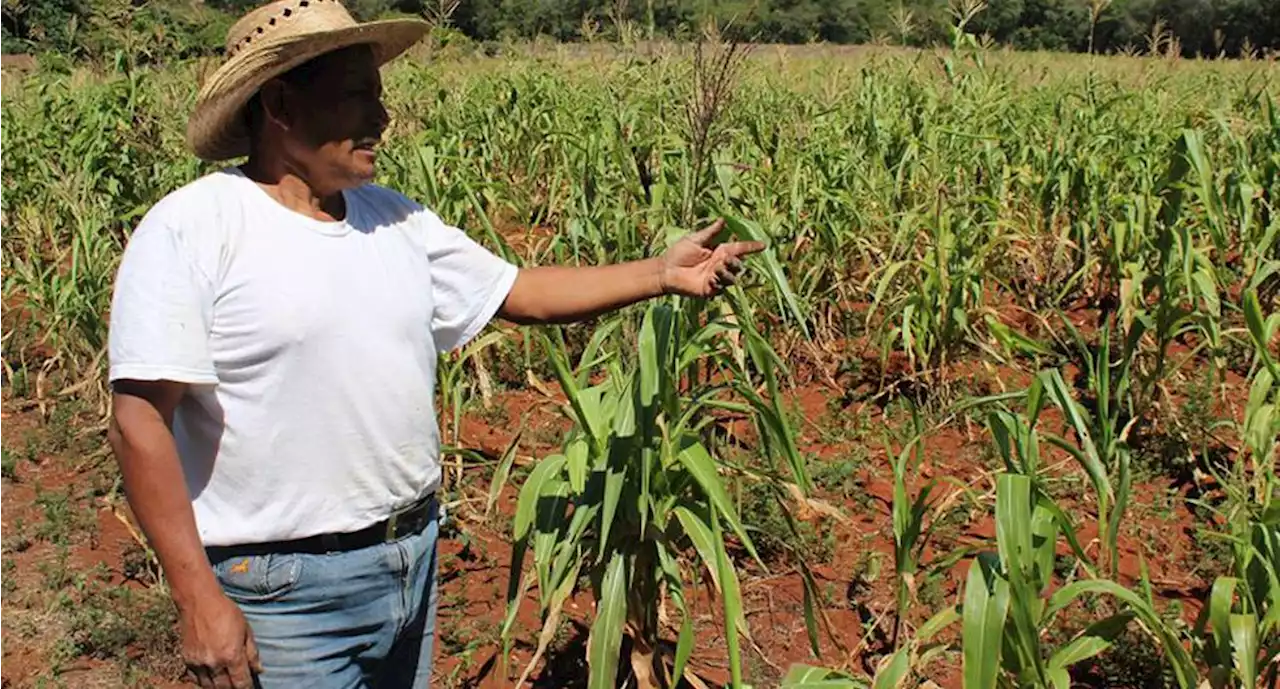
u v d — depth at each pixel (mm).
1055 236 8398
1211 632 3977
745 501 5250
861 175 8414
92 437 6453
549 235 8078
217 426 2531
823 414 6547
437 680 4328
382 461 2664
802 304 6965
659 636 4484
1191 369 7027
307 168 2564
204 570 2412
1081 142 9797
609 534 3611
